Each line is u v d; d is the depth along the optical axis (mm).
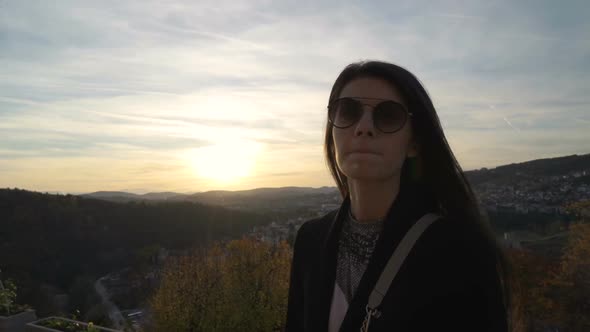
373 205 1271
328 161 1653
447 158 1276
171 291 12539
